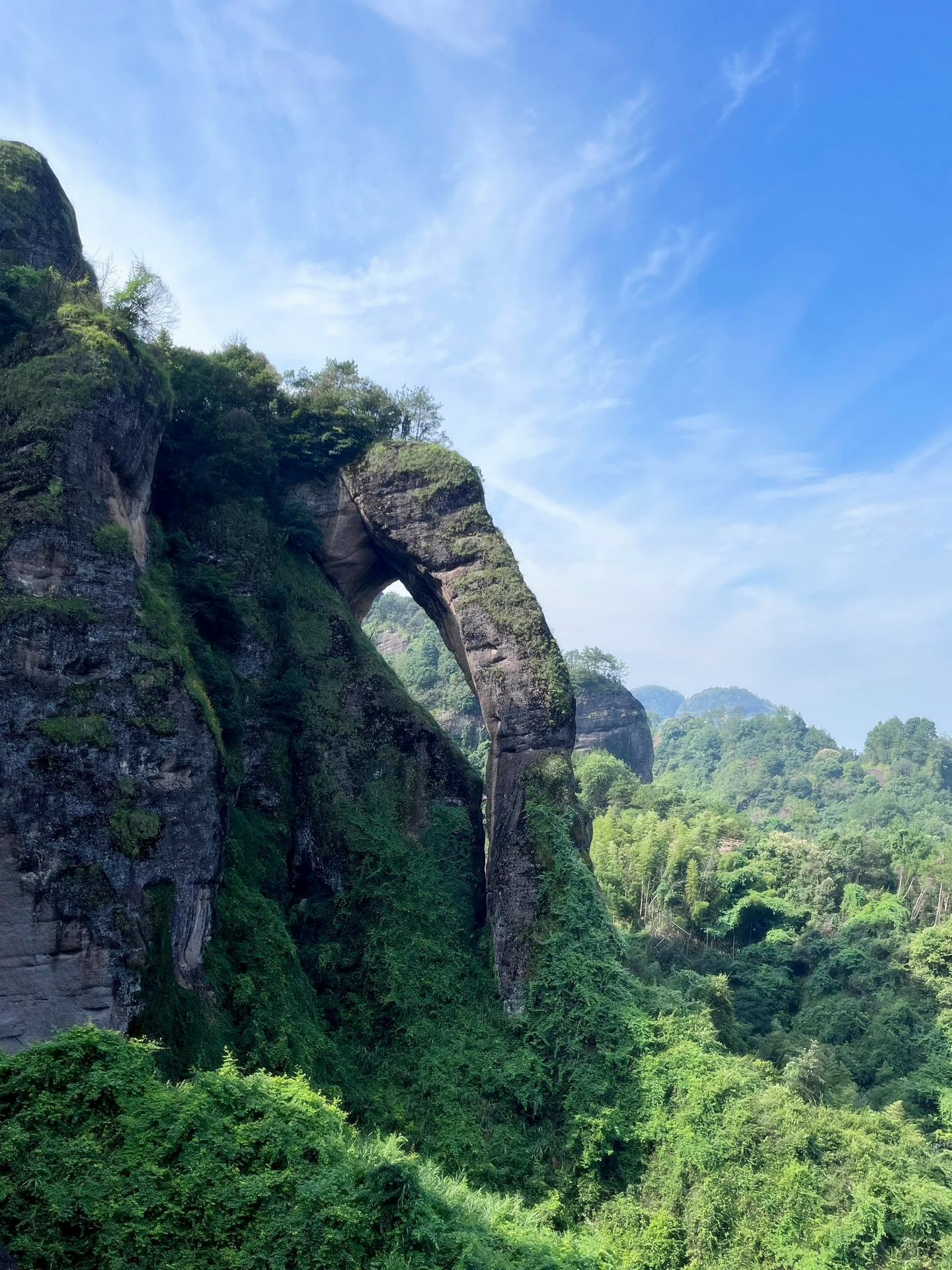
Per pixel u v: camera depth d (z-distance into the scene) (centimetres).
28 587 2603
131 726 2670
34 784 2434
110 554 2797
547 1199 2831
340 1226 1711
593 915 3544
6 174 3794
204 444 4262
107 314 3234
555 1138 3053
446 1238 1827
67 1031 1936
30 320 3130
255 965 3083
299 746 3981
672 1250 2708
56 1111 1725
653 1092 3103
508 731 3891
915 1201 2652
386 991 3412
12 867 2359
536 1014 3381
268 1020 2916
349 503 4634
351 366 5019
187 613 3656
